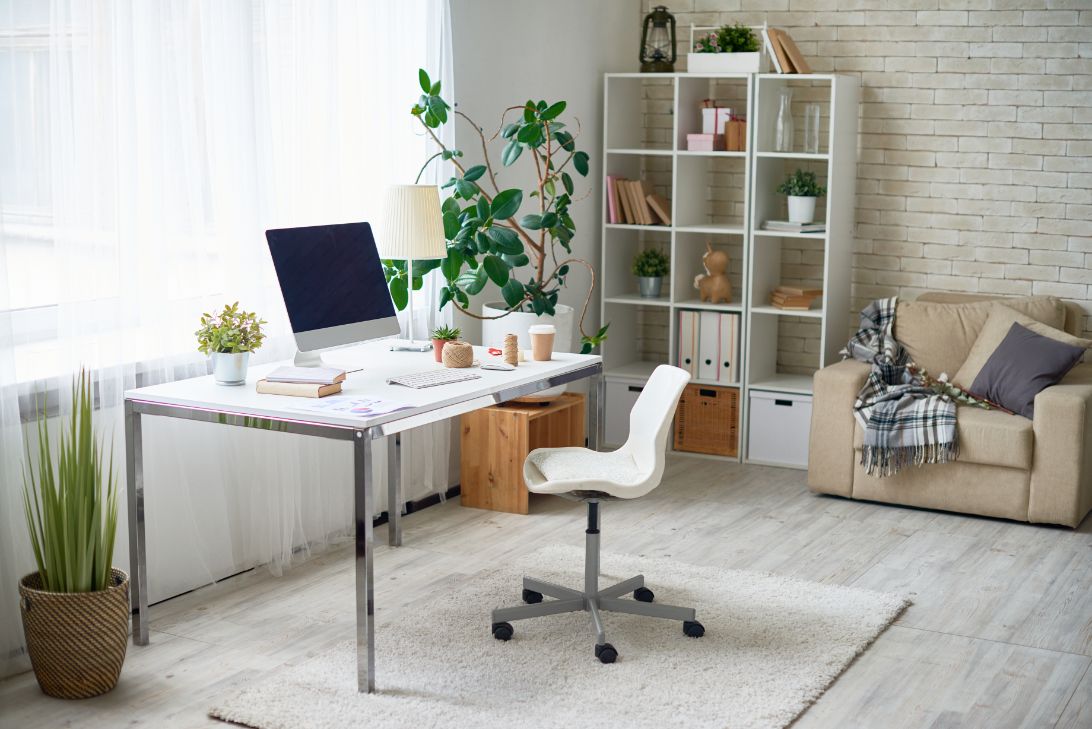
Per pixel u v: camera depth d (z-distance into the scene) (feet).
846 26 20.15
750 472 19.34
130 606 12.41
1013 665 11.83
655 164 22.16
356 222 14.02
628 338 22.03
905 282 20.22
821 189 19.79
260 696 10.92
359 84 15.33
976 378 17.26
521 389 12.82
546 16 19.33
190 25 12.99
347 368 13.37
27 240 11.60
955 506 16.72
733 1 21.03
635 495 12.06
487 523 16.53
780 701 10.85
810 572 14.51
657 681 11.27
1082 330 19.08
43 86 11.55
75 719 10.64
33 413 11.80
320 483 15.17
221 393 11.96
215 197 13.56
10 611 11.61
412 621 12.75
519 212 19.11
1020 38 18.95
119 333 12.46
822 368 18.08
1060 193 18.99
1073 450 15.87
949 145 19.61
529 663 11.67
